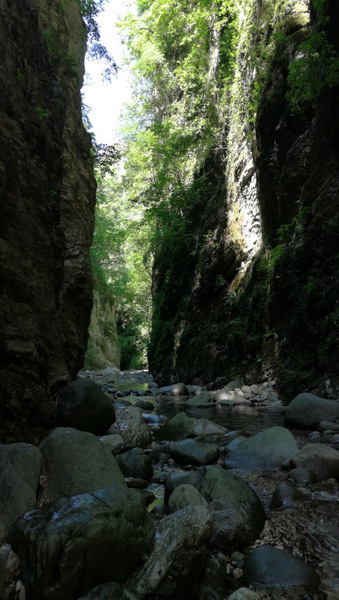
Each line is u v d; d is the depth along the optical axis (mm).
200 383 14789
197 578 2342
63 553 2041
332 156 9578
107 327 31281
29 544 2137
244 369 12219
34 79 8227
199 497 3090
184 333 17109
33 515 2357
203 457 4777
